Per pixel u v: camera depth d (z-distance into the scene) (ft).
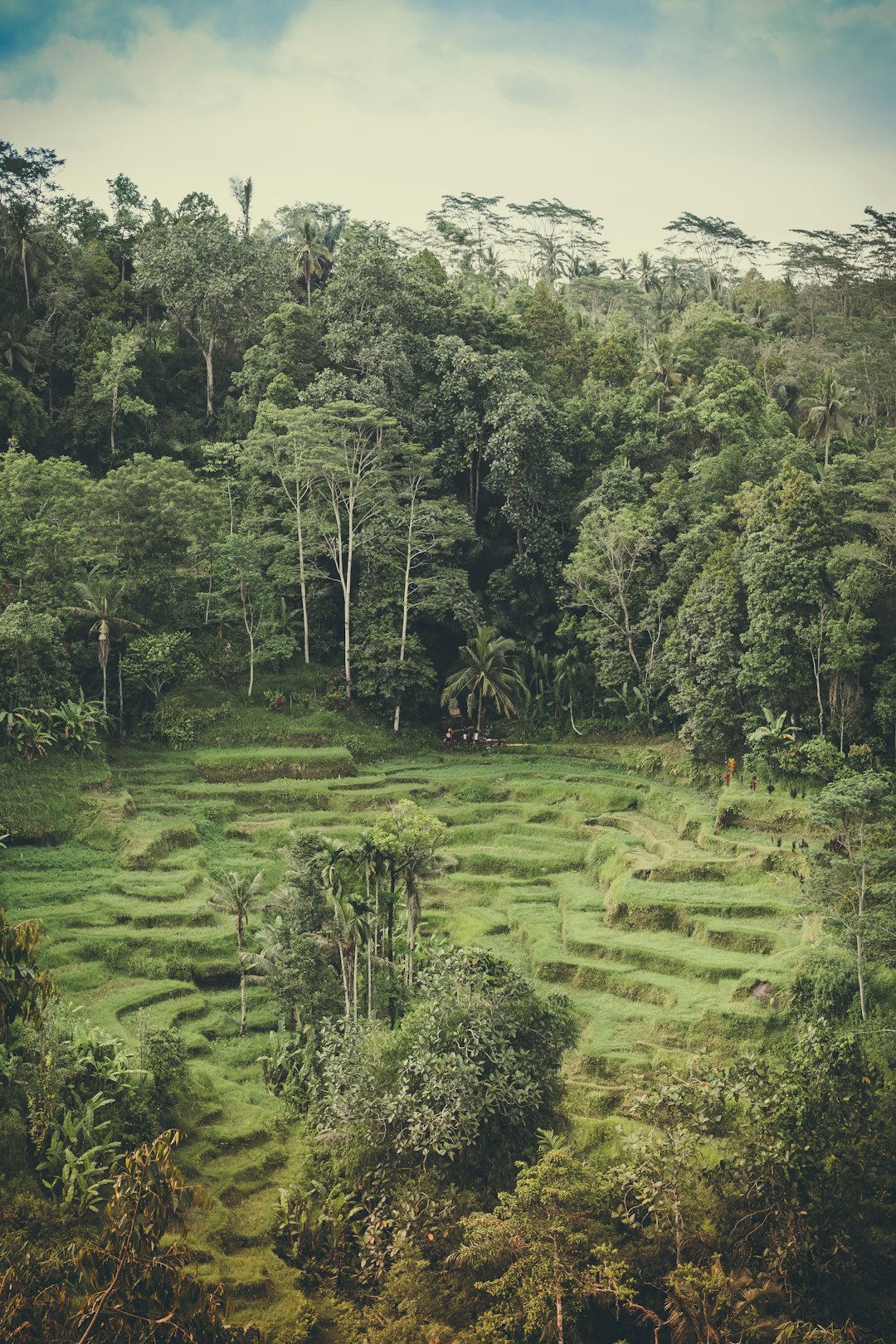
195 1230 118.62
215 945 176.45
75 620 229.86
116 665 239.50
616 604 248.11
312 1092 138.51
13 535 233.14
